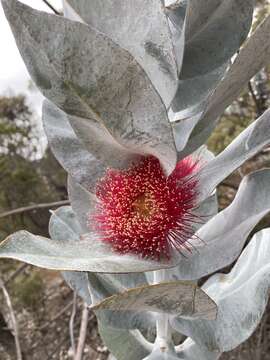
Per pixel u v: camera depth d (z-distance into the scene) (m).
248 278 0.28
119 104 0.21
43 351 1.02
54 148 0.30
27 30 0.20
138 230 0.27
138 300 0.22
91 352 1.00
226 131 0.93
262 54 0.22
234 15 0.27
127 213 0.27
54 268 0.22
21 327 1.03
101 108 0.22
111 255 0.26
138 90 0.21
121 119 0.22
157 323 0.30
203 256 0.29
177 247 0.27
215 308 0.23
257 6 0.72
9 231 1.10
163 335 0.30
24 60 0.22
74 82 0.21
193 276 0.29
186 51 0.28
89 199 0.32
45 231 1.11
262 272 0.27
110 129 0.22
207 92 0.27
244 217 0.28
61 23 0.20
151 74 0.25
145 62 0.24
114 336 0.33
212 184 0.26
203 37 0.27
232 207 0.29
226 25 0.27
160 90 0.25
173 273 0.30
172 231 0.27
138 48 0.24
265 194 0.27
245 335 0.26
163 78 0.24
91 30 0.19
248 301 0.27
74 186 0.32
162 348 0.30
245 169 0.85
